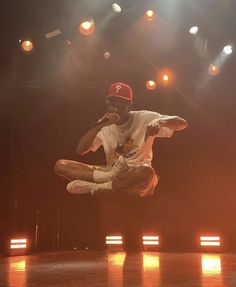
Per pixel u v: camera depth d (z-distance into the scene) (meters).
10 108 14.45
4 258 12.73
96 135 8.76
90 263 10.80
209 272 8.58
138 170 8.18
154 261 11.12
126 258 12.16
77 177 8.79
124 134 8.48
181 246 16.75
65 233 16.78
